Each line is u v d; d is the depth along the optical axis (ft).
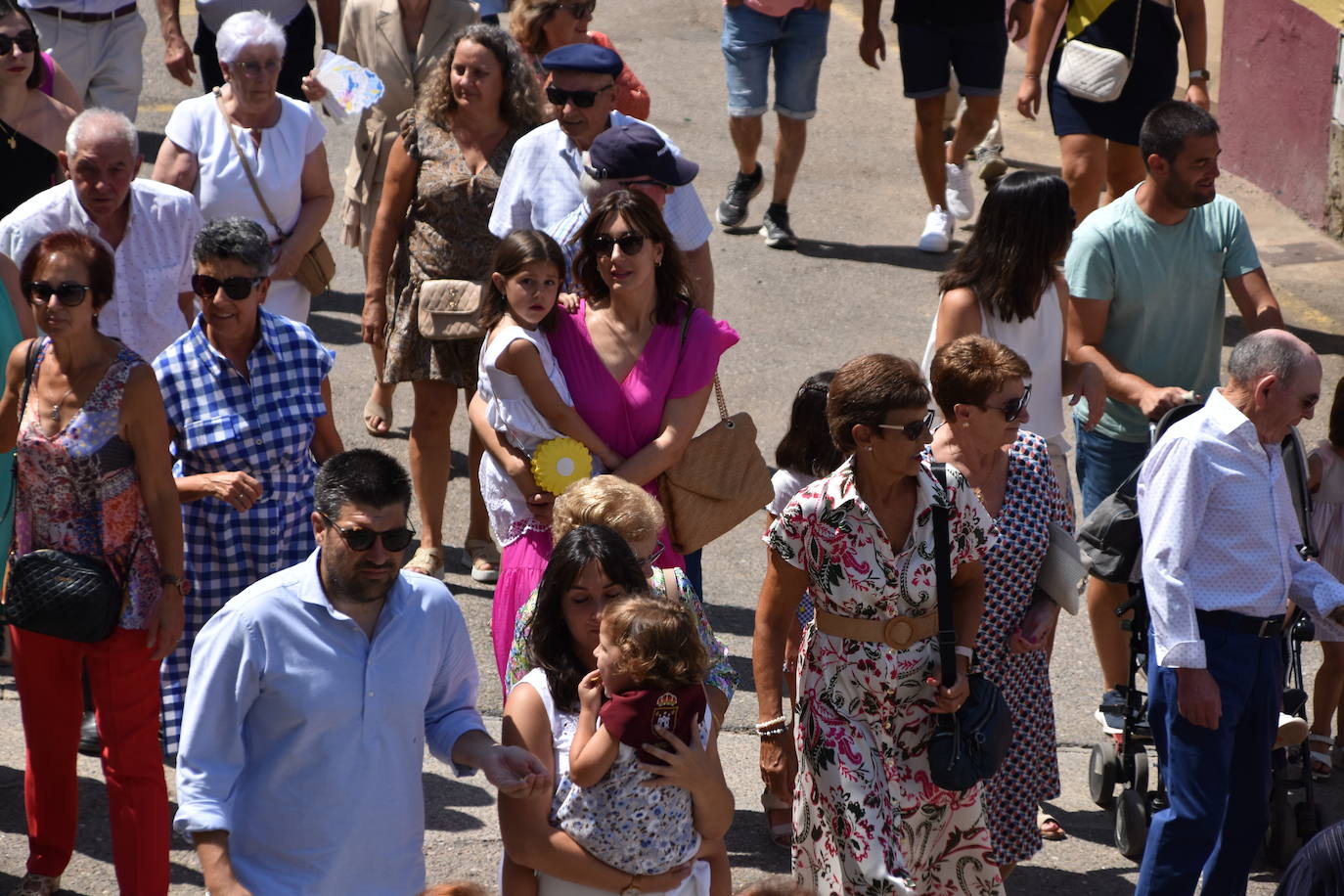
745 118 130.31
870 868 52.75
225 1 118.01
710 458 64.39
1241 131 151.84
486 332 64.23
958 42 128.26
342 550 44.16
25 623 53.88
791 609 55.47
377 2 99.60
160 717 63.36
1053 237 65.16
